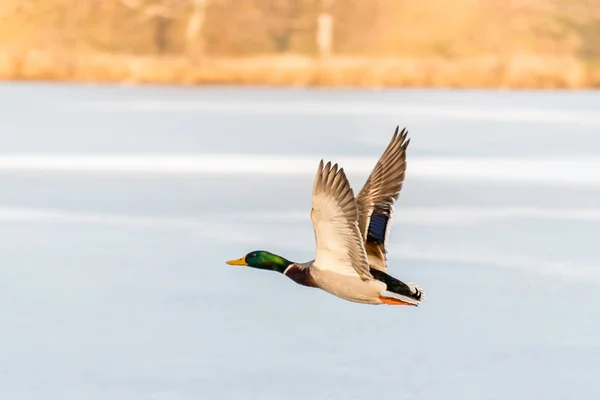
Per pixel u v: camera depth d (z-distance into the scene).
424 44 66.25
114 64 58.09
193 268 15.62
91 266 15.73
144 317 13.14
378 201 7.73
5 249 16.86
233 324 12.88
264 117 39.94
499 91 55.16
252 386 10.85
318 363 11.53
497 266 15.88
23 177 24.64
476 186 23.69
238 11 67.38
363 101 47.34
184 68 57.25
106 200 21.61
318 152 29.48
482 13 66.25
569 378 11.16
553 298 14.10
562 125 37.91
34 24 64.25
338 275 7.27
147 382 10.95
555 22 65.19
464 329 12.74
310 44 67.94
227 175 25.00
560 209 20.91
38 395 10.59
